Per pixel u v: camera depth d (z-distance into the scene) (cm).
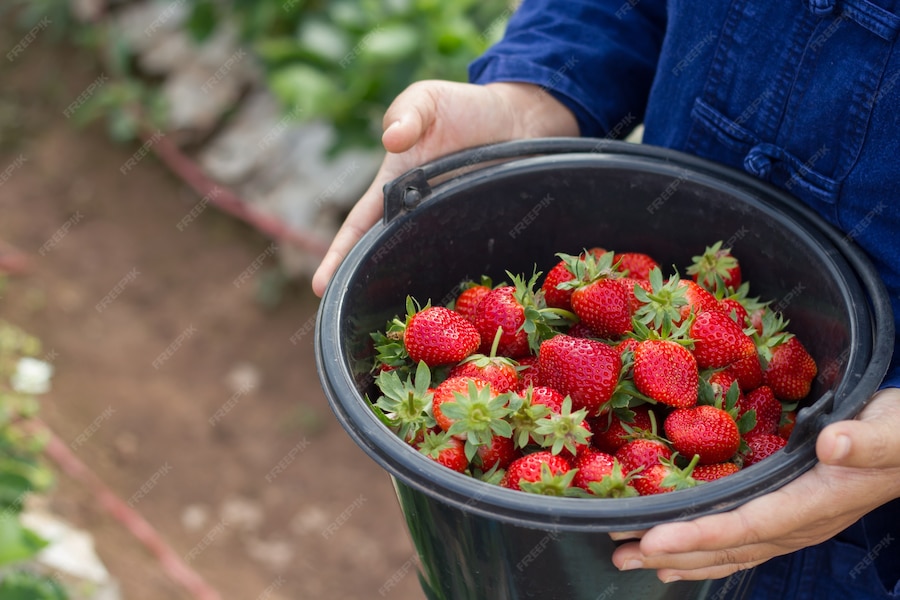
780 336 131
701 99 137
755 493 99
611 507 96
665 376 121
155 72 414
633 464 118
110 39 419
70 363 324
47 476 255
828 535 114
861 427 96
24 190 387
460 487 97
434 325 124
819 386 127
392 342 130
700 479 117
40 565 230
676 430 120
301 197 357
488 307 132
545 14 162
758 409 129
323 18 360
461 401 115
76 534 250
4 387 304
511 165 137
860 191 122
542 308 137
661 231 144
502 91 155
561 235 146
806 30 121
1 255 358
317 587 272
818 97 122
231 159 381
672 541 94
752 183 134
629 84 161
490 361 126
